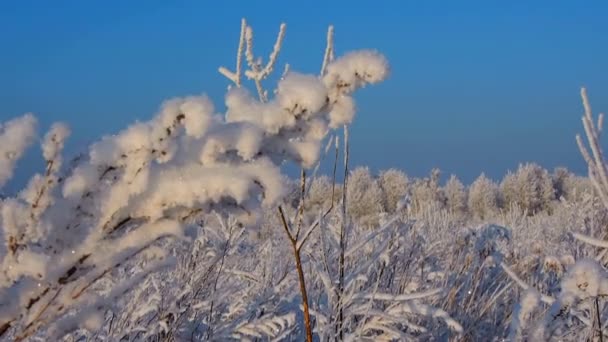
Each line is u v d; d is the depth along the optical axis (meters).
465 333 3.61
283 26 2.48
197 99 0.98
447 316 3.33
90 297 1.14
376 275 3.88
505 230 5.96
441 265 4.54
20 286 1.09
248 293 4.08
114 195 1.02
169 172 1.03
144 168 1.02
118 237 1.06
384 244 3.67
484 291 4.29
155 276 3.78
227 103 1.14
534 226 7.23
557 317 2.23
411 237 4.24
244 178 1.01
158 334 3.56
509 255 4.97
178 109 0.98
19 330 1.10
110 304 1.16
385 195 28.83
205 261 3.97
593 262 2.21
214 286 3.85
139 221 1.06
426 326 3.68
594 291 2.16
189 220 1.08
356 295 3.25
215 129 1.04
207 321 3.78
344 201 3.03
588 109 2.53
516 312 2.37
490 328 3.87
